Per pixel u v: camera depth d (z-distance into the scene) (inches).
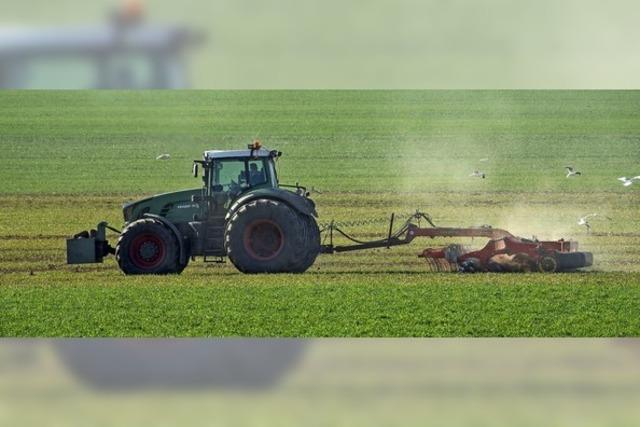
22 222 3897.6
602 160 5590.6
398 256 3161.9
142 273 2652.6
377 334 2028.8
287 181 5009.8
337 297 2391.7
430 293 2442.2
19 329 2071.9
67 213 4131.4
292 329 2068.2
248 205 2598.4
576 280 2608.3
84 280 2669.8
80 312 2244.1
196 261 2952.8
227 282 2549.2
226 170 2694.4
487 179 5064.0
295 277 2591.0
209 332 2041.1
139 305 2305.6
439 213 4143.7
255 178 2694.4
